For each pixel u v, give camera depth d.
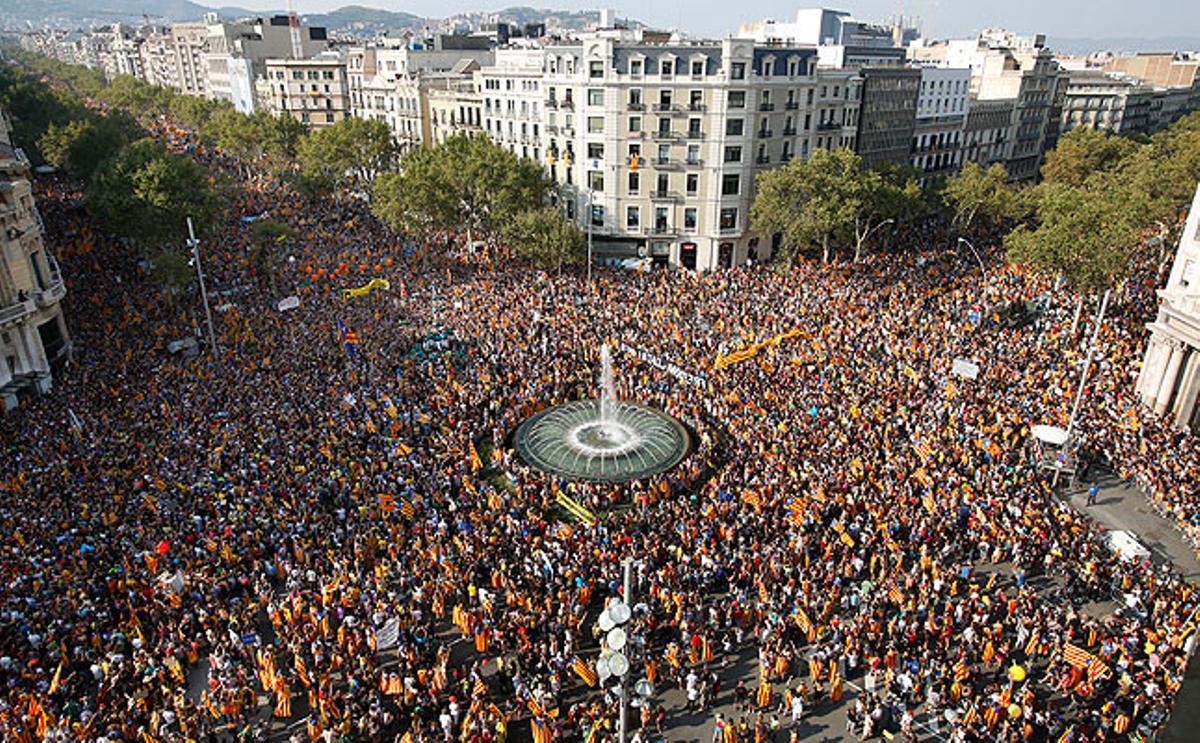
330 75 182.00
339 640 36.25
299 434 51.25
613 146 98.38
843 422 52.84
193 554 40.12
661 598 39.38
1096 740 31.64
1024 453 51.16
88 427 51.50
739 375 60.06
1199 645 15.10
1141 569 41.72
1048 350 65.62
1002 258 98.00
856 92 117.12
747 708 34.44
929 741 33.00
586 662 36.28
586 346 67.25
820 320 70.69
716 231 100.19
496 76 118.12
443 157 100.12
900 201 97.94
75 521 41.84
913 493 45.88
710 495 46.72
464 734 31.52
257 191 130.88
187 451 48.75
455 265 91.31
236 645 36.03
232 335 67.69
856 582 41.41
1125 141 131.50
